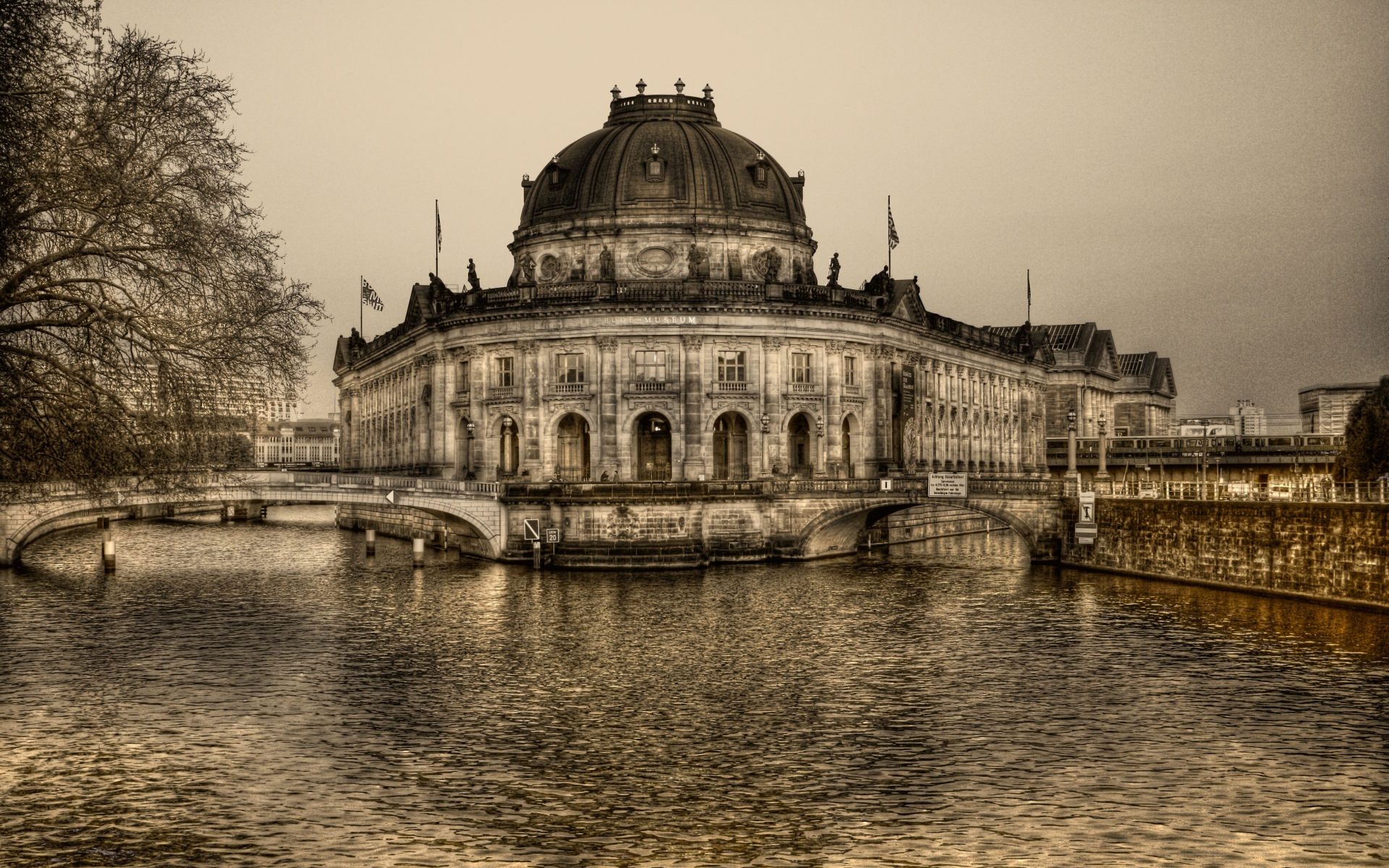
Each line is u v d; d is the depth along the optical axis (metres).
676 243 105.06
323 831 33.16
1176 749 41.06
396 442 137.12
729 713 45.75
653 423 99.44
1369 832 33.41
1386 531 66.31
